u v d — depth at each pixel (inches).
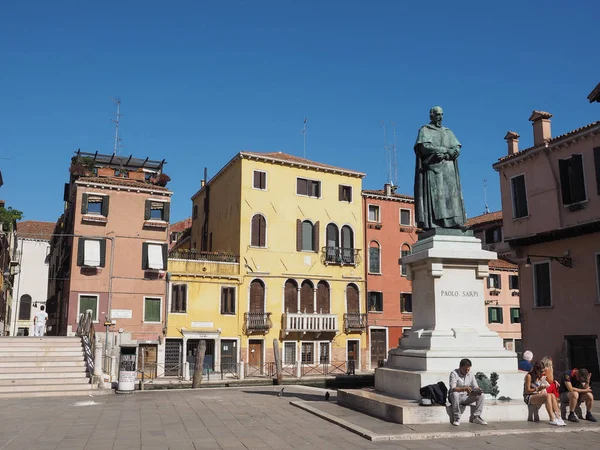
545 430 386.0
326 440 361.4
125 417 483.2
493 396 431.5
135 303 1288.1
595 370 874.8
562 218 948.6
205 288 1360.7
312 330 1430.9
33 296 2409.0
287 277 1453.0
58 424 448.5
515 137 1098.1
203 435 387.9
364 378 1253.7
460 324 462.0
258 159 1466.5
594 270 888.3
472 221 1713.8
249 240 1427.2
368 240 1587.1
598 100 861.8
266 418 461.1
